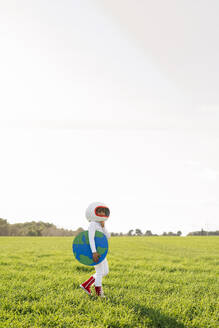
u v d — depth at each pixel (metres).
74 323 4.86
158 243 25.62
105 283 7.75
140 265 11.40
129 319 4.99
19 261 11.84
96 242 5.98
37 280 8.02
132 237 35.97
